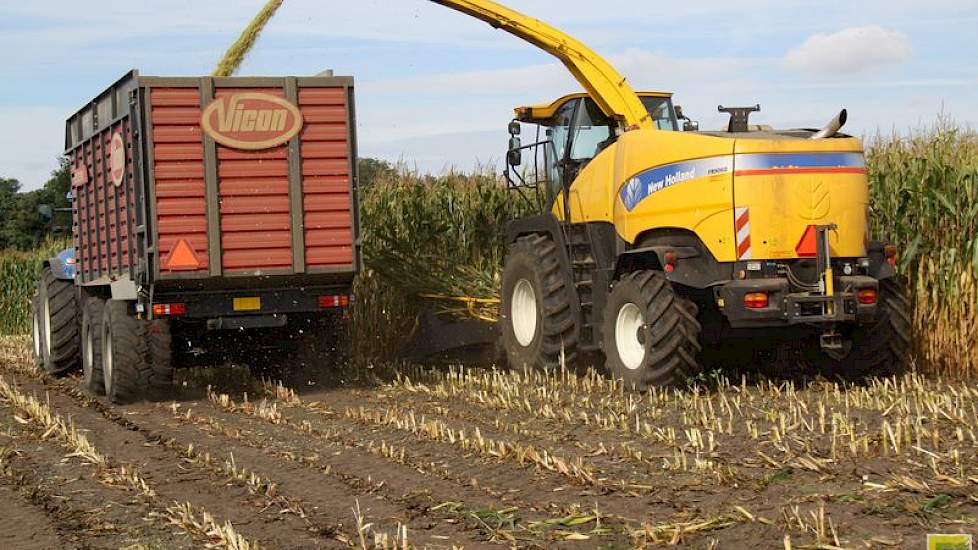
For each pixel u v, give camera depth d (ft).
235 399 34.19
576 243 34.60
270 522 18.19
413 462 22.52
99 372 36.47
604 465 21.31
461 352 44.19
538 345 34.94
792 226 28.99
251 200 32.81
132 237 33.27
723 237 29.19
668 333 29.45
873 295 29.14
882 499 17.56
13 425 28.81
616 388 31.37
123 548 16.74
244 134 32.63
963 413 24.20
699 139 29.91
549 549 16.07
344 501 19.45
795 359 33.68
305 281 33.86
